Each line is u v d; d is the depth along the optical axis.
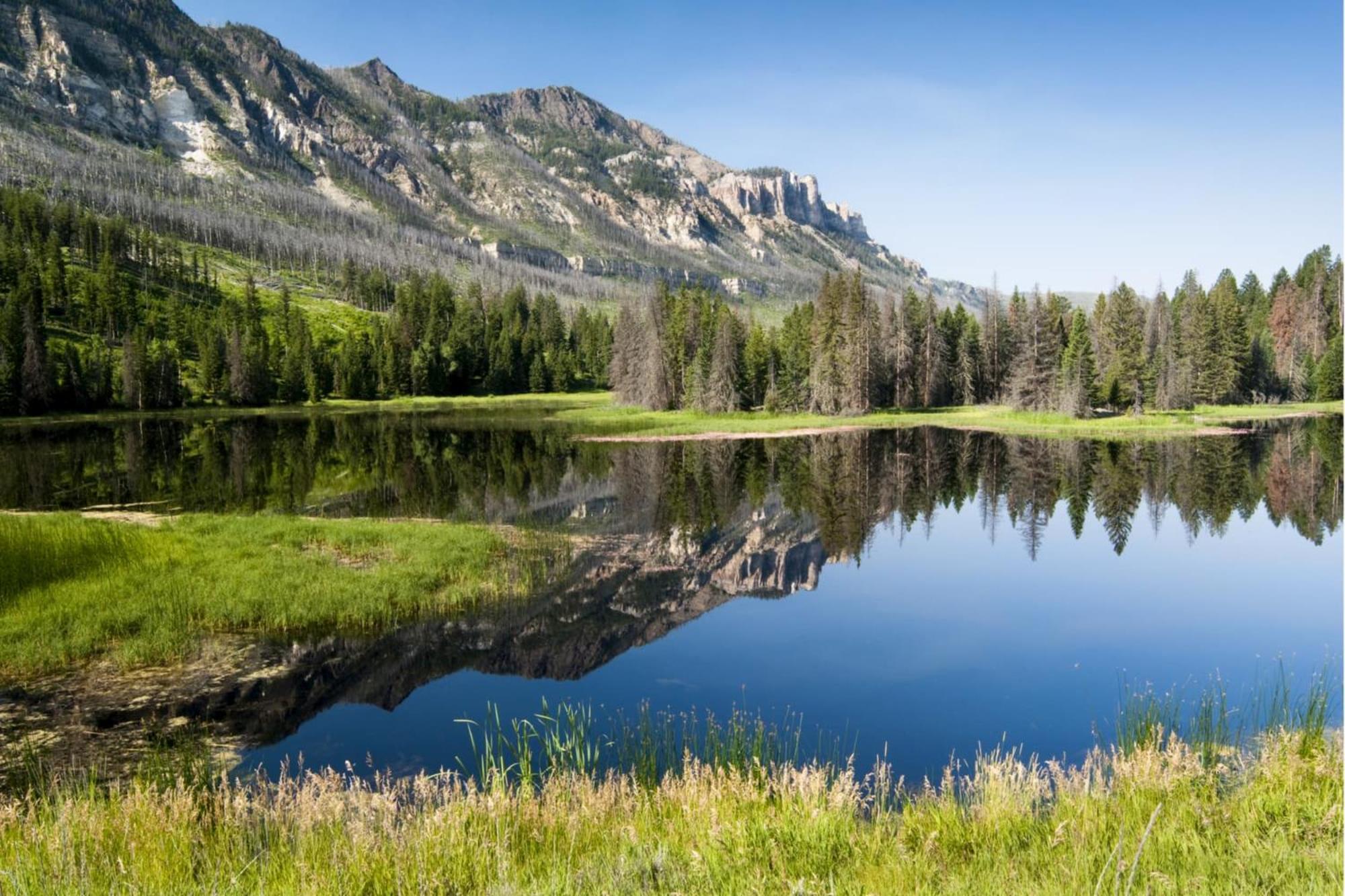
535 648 17.86
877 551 29.55
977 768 9.90
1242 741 10.89
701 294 111.75
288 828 8.08
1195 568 26.75
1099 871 5.71
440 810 8.02
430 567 22.95
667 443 64.44
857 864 6.30
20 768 11.73
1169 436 65.81
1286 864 5.63
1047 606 21.97
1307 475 46.44
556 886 5.71
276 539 25.48
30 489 40.03
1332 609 21.44
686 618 20.59
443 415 96.94
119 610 17.91
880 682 15.80
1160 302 100.31
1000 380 102.31
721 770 9.07
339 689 15.28
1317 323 95.69
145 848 7.20
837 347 86.69
